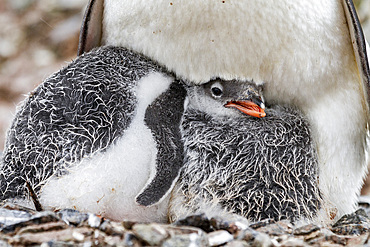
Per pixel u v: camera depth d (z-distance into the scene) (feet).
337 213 26.40
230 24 22.75
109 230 19.58
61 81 23.71
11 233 19.80
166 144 23.04
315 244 20.67
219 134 24.56
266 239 19.44
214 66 23.80
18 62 71.20
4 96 65.92
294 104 25.57
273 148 24.38
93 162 22.09
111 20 25.25
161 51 23.98
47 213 20.39
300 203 24.00
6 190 22.86
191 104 25.31
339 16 24.26
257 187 23.91
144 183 22.49
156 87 23.80
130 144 22.33
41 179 22.39
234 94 24.38
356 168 26.84
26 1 79.77
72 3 78.38
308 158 24.70
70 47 71.92
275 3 22.72
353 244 20.56
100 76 23.68
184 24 22.99
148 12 23.54
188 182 24.00
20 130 23.27
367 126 26.71
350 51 24.67
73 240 19.08
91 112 22.91
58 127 22.80
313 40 23.66
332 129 25.36
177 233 18.72
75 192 21.99
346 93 25.22
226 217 21.49
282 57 23.66
